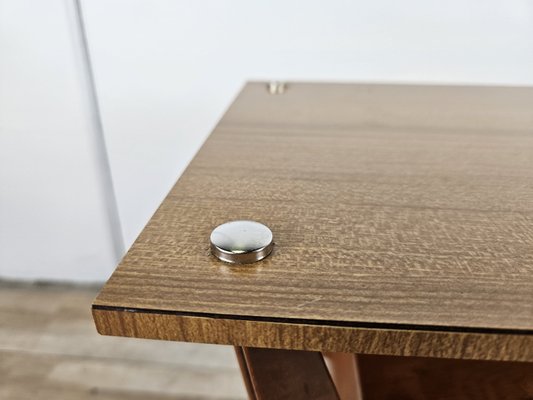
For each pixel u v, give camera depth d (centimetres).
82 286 127
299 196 42
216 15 86
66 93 98
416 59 84
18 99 100
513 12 78
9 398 99
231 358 107
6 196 114
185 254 34
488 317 28
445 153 51
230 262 33
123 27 90
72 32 91
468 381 47
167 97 95
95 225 116
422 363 49
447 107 65
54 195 112
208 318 29
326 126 59
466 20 79
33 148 106
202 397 98
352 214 39
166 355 109
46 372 105
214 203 41
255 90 74
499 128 57
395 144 53
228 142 54
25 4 90
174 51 90
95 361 108
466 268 32
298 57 87
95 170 107
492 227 37
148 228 37
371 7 81
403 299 29
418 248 34
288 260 33
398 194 42
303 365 33
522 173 46
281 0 83
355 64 86
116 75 95
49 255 122
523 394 45
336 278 31
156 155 102
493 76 83
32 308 122
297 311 29
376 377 48
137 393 100
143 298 30
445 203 41
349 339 28
